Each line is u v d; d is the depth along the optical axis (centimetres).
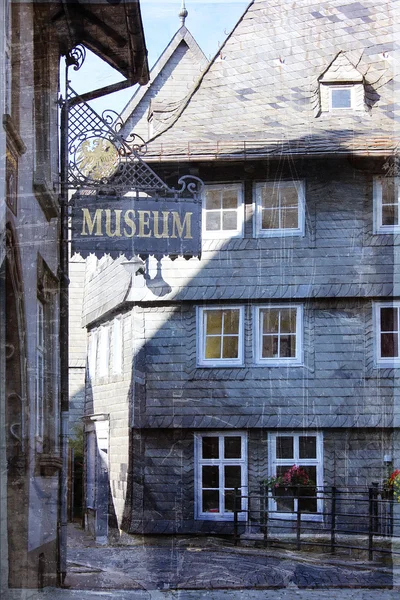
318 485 1020
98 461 941
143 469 989
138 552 865
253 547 930
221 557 874
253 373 1059
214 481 1023
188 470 1015
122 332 1041
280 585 801
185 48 1039
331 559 893
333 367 1057
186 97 1050
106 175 914
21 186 721
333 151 1060
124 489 962
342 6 1062
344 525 971
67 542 837
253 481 1034
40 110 802
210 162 1058
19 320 690
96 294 1030
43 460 760
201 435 1041
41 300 807
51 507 786
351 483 1016
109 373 1006
